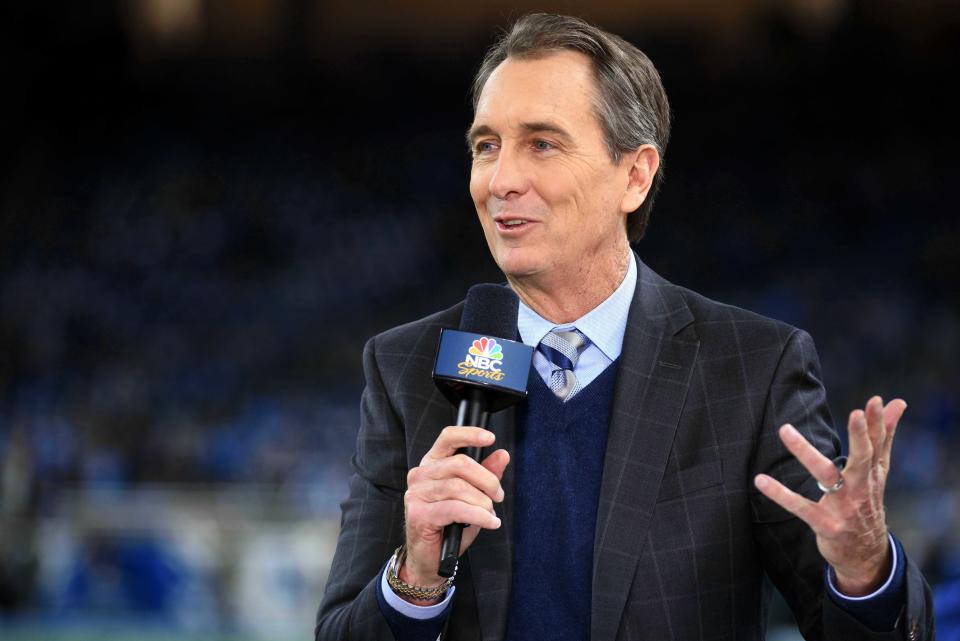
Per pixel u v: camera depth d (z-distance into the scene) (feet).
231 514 72.79
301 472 129.29
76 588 70.95
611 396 15.89
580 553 15.17
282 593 69.10
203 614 69.10
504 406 14.71
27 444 107.45
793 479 14.93
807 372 15.72
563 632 14.94
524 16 16.26
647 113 16.26
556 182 15.43
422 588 14.19
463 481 13.44
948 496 69.10
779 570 15.30
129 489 126.62
